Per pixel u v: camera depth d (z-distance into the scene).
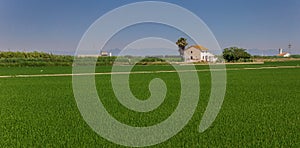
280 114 11.95
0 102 15.60
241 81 28.19
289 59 104.06
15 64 62.78
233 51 87.62
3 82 28.23
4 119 11.25
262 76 34.56
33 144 8.11
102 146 7.91
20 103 15.25
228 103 14.91
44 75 38.16
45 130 9.55
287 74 37.91
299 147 7.70
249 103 14.88
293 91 20.09
